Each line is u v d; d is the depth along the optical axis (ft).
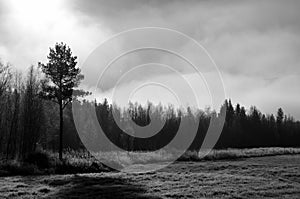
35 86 110.11
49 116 125.29
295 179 60.03
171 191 48.24
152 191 48.39
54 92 93.09
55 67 93.40
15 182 58.59
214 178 59.82
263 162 87.15
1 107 112.78
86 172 77.36
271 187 50.85
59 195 45.68
